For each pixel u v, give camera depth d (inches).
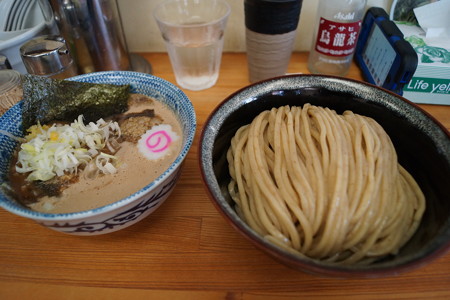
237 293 19.8
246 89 23.8
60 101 28.5
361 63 37.6
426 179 21.0
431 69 29.4
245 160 22.8
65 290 20.4
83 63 36.2
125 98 29.5
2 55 31.7
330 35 33.3
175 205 25.0
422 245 17.4
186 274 20.9
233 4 37.4
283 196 20.2
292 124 23.2
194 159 28.5
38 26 34.1
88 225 19.2
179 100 27.6
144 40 41.7
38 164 24.4
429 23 32.8
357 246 19.6
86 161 25.7
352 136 22.5
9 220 24.7
